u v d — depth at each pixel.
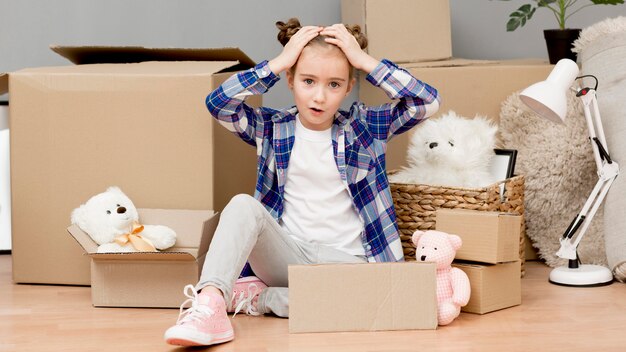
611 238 2.22
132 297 1.98
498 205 2.14
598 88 2.37
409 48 2.62
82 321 1.87
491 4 2.98
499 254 1.88
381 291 1.77
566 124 2.38
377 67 1.93
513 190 2.22
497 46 3.00
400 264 1.77
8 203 2.63
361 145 2.01
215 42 2.86
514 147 2.48
